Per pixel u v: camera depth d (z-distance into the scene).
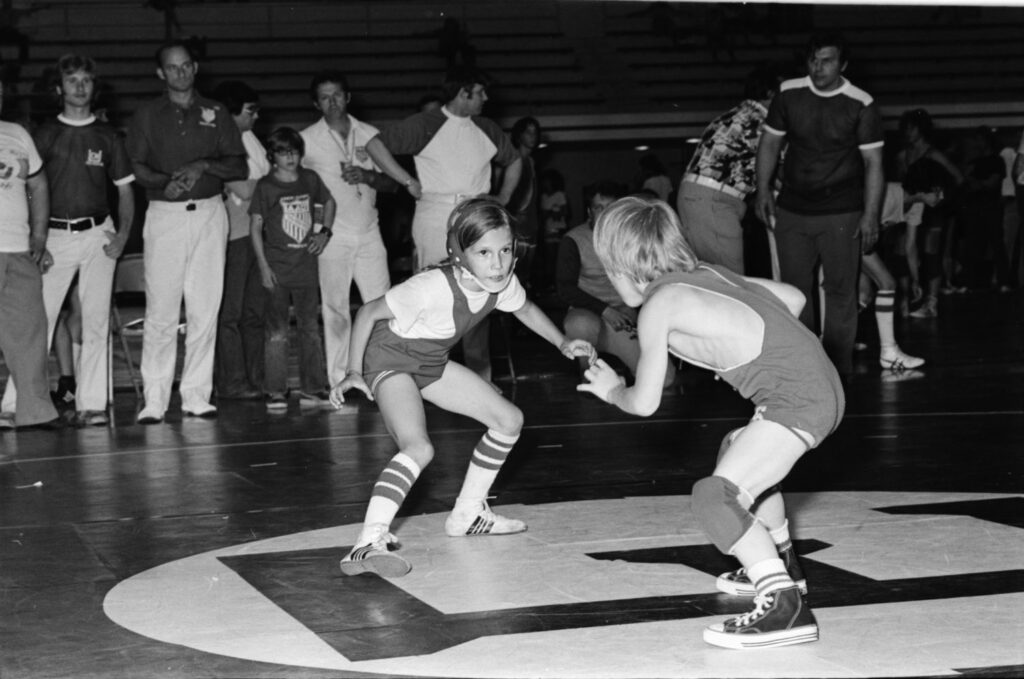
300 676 3.78
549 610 4.41
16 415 9.13
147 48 27.83
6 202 8.87
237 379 10.96
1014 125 27.86
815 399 4.15
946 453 7.32
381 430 8.80
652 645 4.00
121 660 3.97
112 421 9.60
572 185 27.89
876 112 9.67
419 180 10.03
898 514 5.80
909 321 16.31
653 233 4.33
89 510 6.36
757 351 4.19
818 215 9.86
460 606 4.49
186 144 9.38
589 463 7.32
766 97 9.99
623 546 5.34
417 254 10.09
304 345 10.40
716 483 4.08
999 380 10.48
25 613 4.53
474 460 5.59
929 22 29.94
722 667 3.78
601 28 30.00
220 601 4.64
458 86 9.78
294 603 4.58
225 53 28.22
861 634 4.07
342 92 10.36
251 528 5.89
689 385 10.81
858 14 30.03
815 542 5.30
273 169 10.12
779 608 3.98
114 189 22.42
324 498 6.54
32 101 23.14
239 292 10.82
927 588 4.59
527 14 30.20
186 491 6.78
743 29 29.48
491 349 12.78
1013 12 29.95
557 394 10.45
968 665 3.74
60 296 9.41
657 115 27.53
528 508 6.15
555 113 27.44
